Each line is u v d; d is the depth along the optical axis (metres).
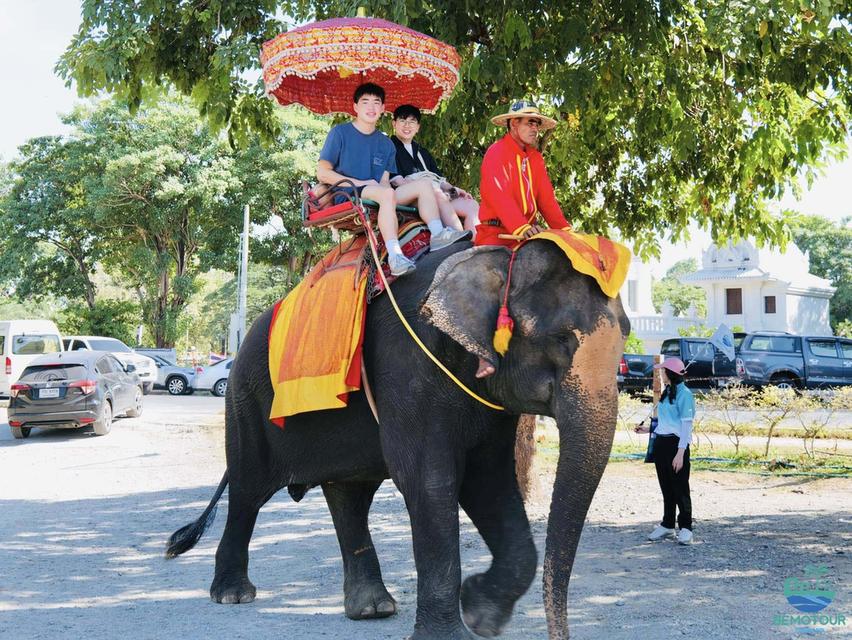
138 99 9.62
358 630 5.32
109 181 38.12
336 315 4.84
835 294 55.12
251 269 65.75
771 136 9.60
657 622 5.38
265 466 5.76
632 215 12.12
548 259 3.97
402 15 6.69
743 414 19.45
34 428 20.38
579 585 6.39
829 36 8.11
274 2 9.05
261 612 5.78
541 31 8.71
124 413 21.94
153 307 44.41
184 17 9.00
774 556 7.31
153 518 9.84
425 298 4.07
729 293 46.47
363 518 5.71
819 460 13.45
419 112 5.66
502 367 4.01
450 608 4.27
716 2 9.27
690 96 8.67
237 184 38.59
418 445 4.38
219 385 31.47
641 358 26.75
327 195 5.23
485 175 4.48
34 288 46.94
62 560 7.65
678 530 8.06
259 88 9.79
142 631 5.29
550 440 16.47
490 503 4.72
